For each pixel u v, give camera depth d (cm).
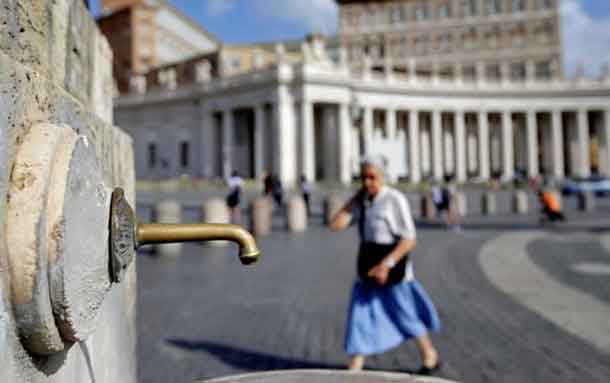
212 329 620
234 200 1947
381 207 430
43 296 114
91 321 144
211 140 5678
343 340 579
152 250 1276
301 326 634
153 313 693
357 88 5475
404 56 8094
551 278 939
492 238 1584
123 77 7362
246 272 1008
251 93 5253
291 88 5016
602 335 591
